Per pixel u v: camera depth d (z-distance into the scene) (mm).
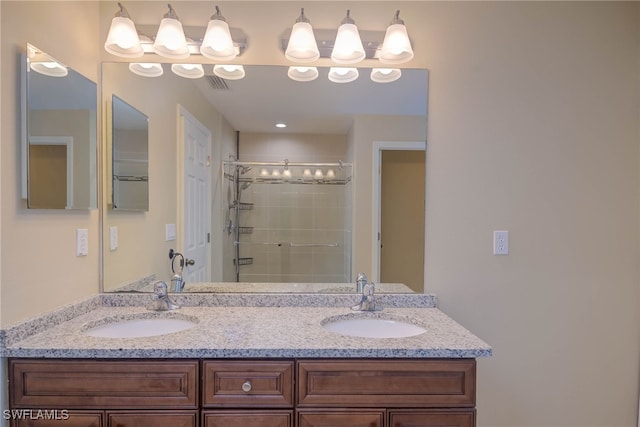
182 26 1624
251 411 1144
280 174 1783
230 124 1748
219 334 1259
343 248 1784
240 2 1668
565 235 1693
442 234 1689
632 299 1706
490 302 1693
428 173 1698
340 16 1668
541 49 1679
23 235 1186
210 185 1761
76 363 1125
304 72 1711
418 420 1158
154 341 1184
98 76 1608
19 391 1121
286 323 1392
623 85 1688
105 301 1591
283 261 1774
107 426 1127
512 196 1687
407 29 1673
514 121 1679
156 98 1693
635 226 1698
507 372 1701
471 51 1678
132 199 1668
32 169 1217
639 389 1711
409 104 1704
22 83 1188
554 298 1698
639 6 1681
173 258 1734
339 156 1769
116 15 1506
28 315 1206
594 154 1692
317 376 1149
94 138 1561
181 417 1137
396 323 1537
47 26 1295
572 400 1710
